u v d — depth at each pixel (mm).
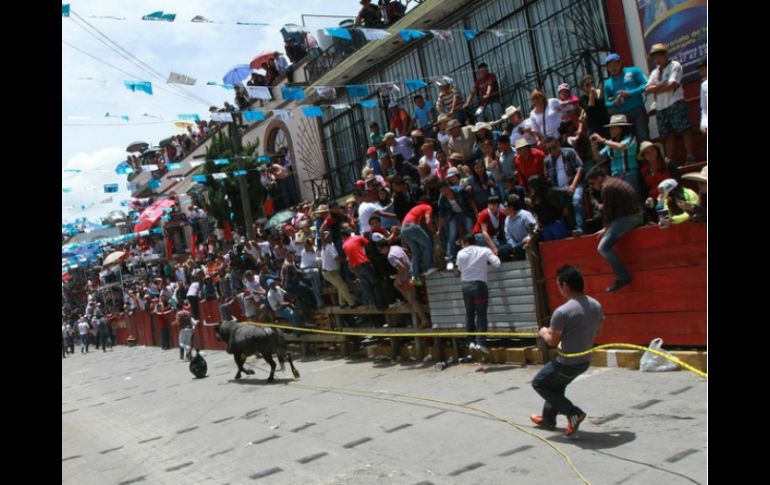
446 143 12469
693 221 7355
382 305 11797
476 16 13945
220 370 15180
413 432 7145
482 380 8977
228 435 8594
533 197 9195
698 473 4738
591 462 5348
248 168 20812
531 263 9117
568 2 11859
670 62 9219
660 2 10117
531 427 6551
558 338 5961
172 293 23484
